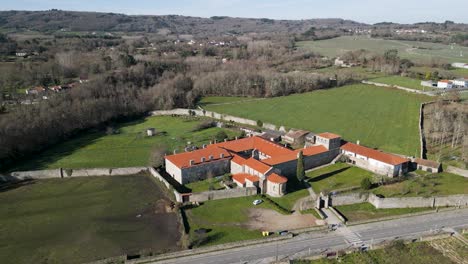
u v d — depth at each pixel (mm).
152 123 192250
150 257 82750
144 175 130375
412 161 125250
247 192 112000
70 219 102688
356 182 116062
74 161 141500
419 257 82125
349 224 95812
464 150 133125
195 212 104062
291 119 184250
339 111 194000
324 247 86500
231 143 139625
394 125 167500
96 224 100000
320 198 104125
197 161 121875
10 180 127438
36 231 97125
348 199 106625
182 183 119438
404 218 98562
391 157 121812
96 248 89625
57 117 169000
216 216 101625
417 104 198125
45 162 141375
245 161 122875
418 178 117125
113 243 91438
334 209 103438
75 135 174500
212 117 197500
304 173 116562
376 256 82812
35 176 129000
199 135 168375
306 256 82500
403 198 103188
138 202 111438
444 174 120062
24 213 106000
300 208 104125
